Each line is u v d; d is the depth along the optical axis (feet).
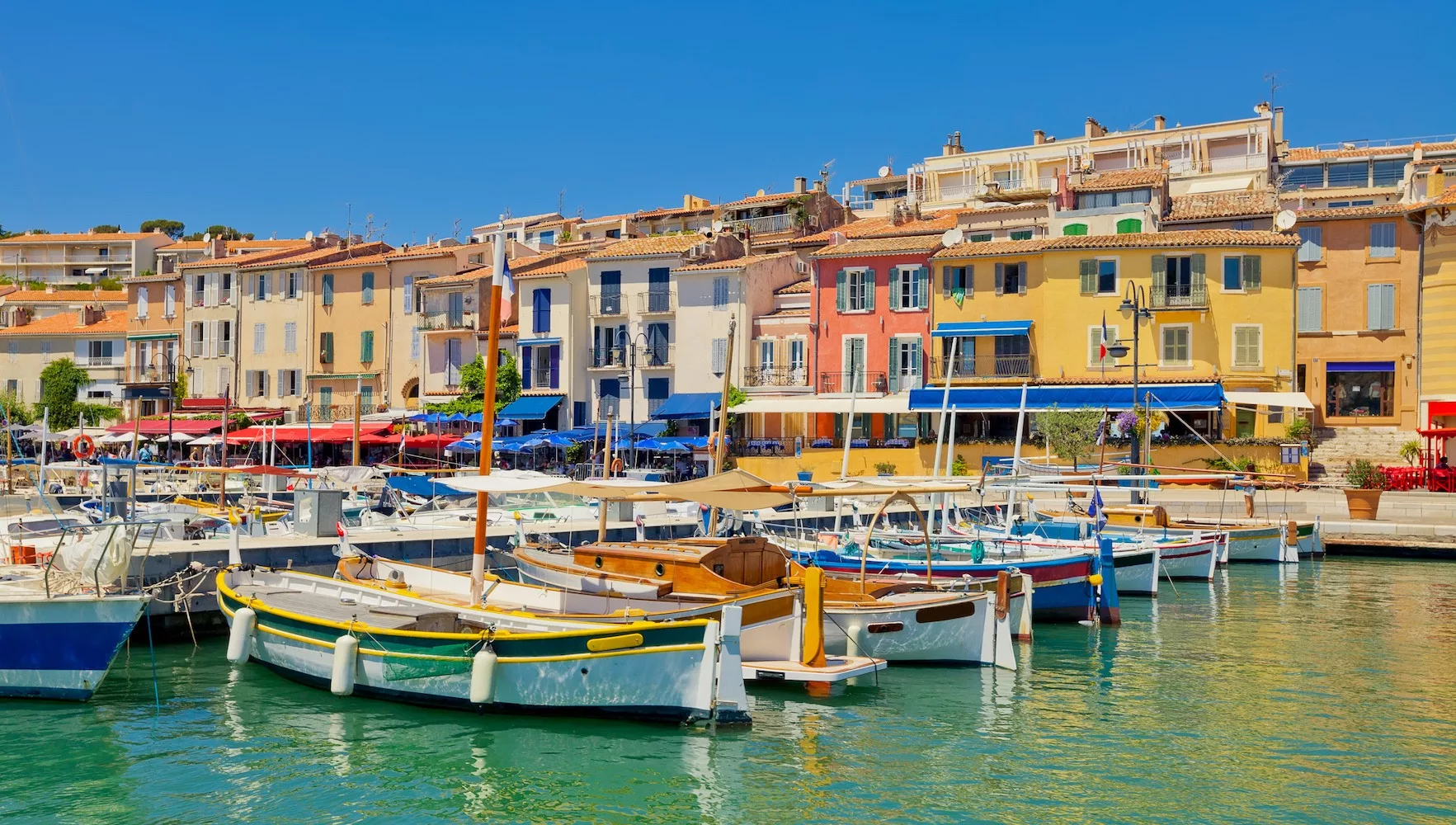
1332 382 189.57
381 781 50.19
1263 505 150.51
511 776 50.88
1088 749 55.72
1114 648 80.38
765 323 202.39
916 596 75.10
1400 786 50.55
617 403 211.82
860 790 49.90
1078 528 121.80
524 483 63.31
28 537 77.20
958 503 135.13
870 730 58.39
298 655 64.69
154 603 76.59
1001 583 73.97
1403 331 185.26
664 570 68.18
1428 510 141.49
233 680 65.77
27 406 262.88
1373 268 187.52
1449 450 165.78
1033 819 46.75
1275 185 239.71
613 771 51.60
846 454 103.45
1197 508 150.51
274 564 84.28
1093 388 168.55
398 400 234.17
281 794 48.65
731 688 56.49
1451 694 66.69
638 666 56.34
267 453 209.36
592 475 172.76
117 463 97.09
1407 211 176.55
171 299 260.62
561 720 57.67
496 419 207.00
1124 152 276.62
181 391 246.47
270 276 247.70
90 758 52.65
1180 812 47.55
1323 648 80.02
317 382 241.96
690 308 205.05
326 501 92.73
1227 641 82.99
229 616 71.00
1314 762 53.88
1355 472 152.87
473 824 45.93
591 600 65.87
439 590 73.05
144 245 434.30
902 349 192.75
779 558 70.38
